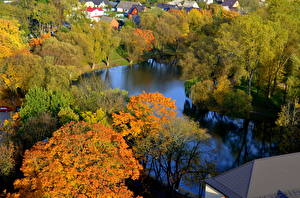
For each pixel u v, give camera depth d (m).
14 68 48.84
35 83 46.09
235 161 38.50
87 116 34.44
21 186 20.28
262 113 50.22
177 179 31.34
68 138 22.17
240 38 48.38
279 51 46.12
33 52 65.56
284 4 59.94
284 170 19.84
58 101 38.66
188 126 33.47
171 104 33.75
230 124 50.34
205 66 52.53
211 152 39.47
